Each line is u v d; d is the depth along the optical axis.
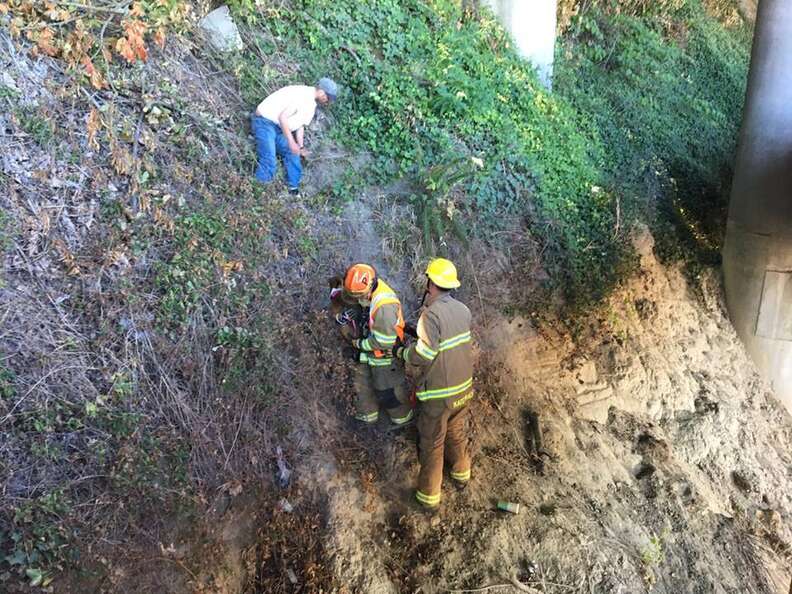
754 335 8.62
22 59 4.52
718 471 7.04
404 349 4.50
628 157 9.38
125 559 3.98
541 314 6.67
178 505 4.20
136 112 4.92
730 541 5.90
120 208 4.52
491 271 6.52
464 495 5.00
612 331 7.16
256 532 4.45
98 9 4.88
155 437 4.22
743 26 15.04
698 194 9.81
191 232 4.72
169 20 5.31
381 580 4.38
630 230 8.00
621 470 6.05
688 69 12.33
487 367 6.04
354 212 5.87
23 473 3.78
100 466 3.99
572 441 5.95
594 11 11.42
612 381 6.86
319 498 4.69
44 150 4.39
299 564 4.39
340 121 6.24
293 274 5.23
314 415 4.91
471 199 6.59
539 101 8.45
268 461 4.66
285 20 6.35
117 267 4.39
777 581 5.73
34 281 4.11
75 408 4.00
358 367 4.95
